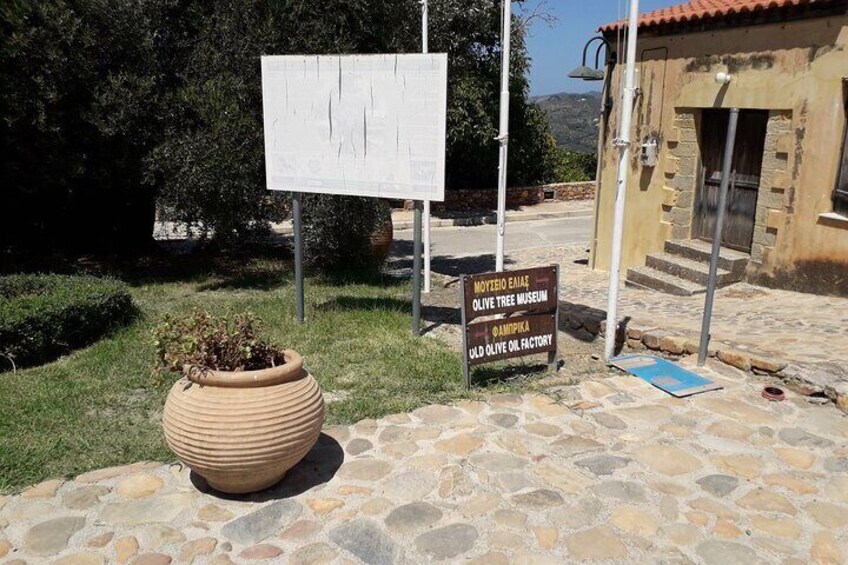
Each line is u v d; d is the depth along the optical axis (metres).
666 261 9.29
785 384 5.26
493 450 4.31
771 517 3.63
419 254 6.72
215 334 3.72
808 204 7.97
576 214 21.78
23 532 3.44
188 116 9.32
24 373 5.65
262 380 3.58
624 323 6.73
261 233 10.38
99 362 5.89
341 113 6.50
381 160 6.43
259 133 8.98
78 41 8.41
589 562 3.26
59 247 11.43
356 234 10.48
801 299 7.90
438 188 6.26
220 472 3.54
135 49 9.02
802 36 7.77
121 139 9.28
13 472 3.97
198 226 10.50
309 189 6.84
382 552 3.32
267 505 3.70
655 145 9.79
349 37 9.54
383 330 6.97
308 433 3.69
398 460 4.18
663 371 5.58
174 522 3.54
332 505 3.70
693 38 9.03
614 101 10.46
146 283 9.78
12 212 10.48
